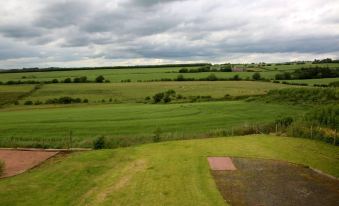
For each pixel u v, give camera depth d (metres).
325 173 20.66
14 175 21.92
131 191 17.84
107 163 23.73
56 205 16.31
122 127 45.66
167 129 43.22
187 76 138.00
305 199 16.52
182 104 69.81
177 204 15.92
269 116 50.53
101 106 75.38
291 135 31.50
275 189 17.95
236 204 15.88
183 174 20.45
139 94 93.25
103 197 17.17
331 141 28.14
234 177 19.98
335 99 59.62
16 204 16.53
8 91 102.19
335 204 15.94
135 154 26.06
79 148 30.66
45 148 31.12
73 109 69.81
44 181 20.02
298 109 56.06
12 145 31.97
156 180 19.47
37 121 52.94
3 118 57.53
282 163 22.91
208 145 28.47
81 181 19.86
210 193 17.19
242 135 34.09
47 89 106.69
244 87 98.06
